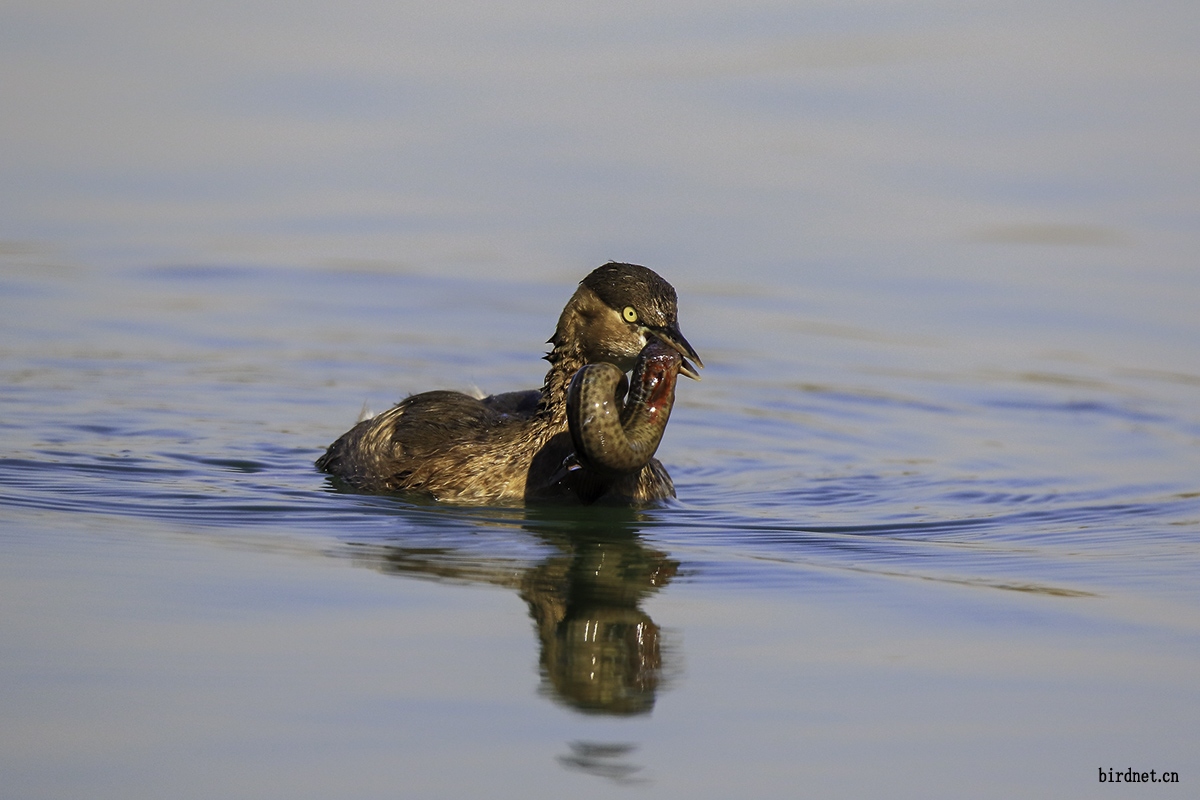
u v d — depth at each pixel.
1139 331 19.34
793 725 7.74
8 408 15.61
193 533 11.14
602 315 12.43
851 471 14.32
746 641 9.01
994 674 8.50
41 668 8.20
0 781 6.89
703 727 7.70
